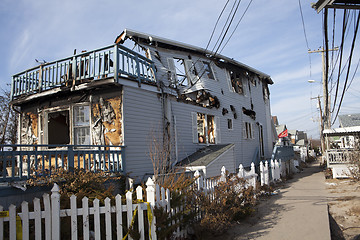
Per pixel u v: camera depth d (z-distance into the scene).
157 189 5.49
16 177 6.11
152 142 10.68
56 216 4.65
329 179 17.31
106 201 4.93
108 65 9.31
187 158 12.59
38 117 11.45
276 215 8.34
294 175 22.30
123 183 8.73
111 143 9.61
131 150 9.60
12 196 5.98
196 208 6.98
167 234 5.47
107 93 9.88
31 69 11.15
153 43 13.45
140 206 5.12
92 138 10.01
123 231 5.14
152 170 10.43
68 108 10.62
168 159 11.30
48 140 11.17
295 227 6.99
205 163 11.23
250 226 7.33
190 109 13.63
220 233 6.62
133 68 10.18
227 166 12.98
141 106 10.45
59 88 10.14
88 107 10.28
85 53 9.76
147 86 10.83
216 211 6.82
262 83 24.27
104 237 5.38
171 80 12.95
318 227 6.88
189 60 14.98
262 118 23.11
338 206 9.38
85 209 4.78
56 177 6.60
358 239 6.48
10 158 6.18
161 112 11.57
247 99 20.53
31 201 6.31
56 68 10.34
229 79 18.41
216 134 15.50
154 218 5.25
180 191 6.45
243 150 18.70
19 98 11.49
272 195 12.05
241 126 18.89
